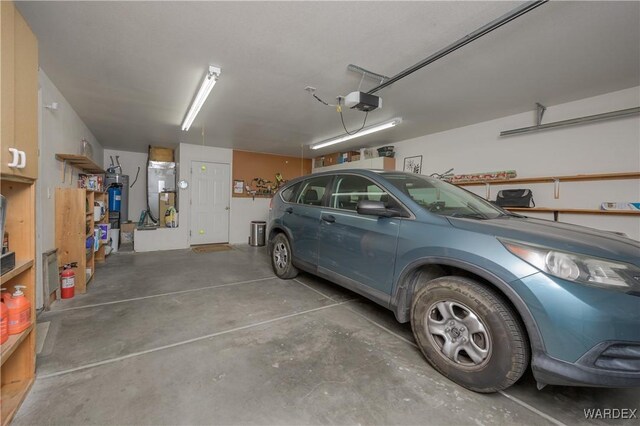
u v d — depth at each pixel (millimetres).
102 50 2504
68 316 2555
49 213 2957
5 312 1439
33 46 1569
